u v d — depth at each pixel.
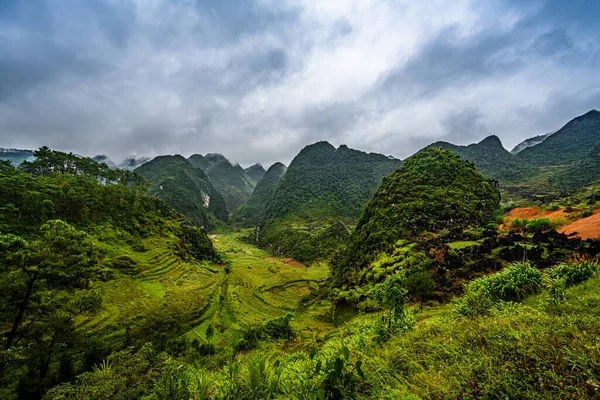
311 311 46.16
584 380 3.02
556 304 6.28
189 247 95.75
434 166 64.00
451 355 4.55
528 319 5.08
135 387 9.80
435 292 20.80
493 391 3.24
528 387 3.15
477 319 6.52
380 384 4.24
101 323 40.34
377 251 44.22
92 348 24.91
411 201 52.59
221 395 5.05
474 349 4.45
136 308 47.97
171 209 119.94
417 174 62.69
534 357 3.57
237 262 107.69
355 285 40.47
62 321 20.92
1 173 70.00
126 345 33.16
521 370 3.42
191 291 62.19
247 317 52.81
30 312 20.47
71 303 21.34
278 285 76.38
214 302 58.53
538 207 41.97
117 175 113.44
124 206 90.00
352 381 4.08
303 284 79.50
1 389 15.62
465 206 47.94
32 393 17.70
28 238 55.34
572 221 30.30
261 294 67.75
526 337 4.14
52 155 93.75
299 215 182.62
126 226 82.62
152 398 6.24
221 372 6.70
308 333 34.47
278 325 37.16
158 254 78.50
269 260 116.62
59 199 70.75
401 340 6.50
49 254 20.36
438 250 30.34
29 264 19.83
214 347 37.84
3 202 59.66
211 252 105.62
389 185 64.31
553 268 10.24
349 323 26.11
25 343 19.48
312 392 3.87
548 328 4.33
